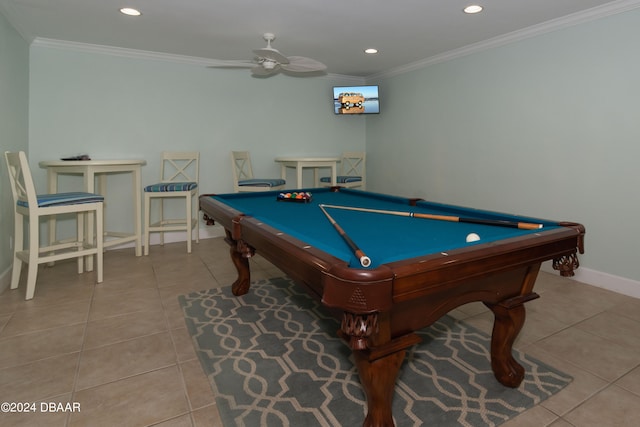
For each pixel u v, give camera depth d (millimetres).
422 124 4395
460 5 2627
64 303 2490
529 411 1449
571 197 2975
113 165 3305
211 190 4453
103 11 2746
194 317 2299
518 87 3297
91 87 3709
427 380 1656
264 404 1488
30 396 1529
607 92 2688
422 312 1252
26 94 3326
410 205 2482
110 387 1598
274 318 2291
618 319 2260
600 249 2816
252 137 4629
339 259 1104
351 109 4844
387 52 3891
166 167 4152
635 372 1711
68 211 2660
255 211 2287
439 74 4098
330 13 2779
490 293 1443
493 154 3580
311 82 4945
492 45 3451
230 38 3391
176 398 1529
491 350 1627
